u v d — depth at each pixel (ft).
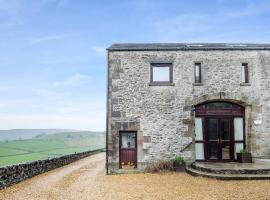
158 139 57.11
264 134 57.72
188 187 41.45
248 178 45.24
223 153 58.54
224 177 45.42
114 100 57.82
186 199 35.40
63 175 58.08
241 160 55.83
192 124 57.62
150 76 58.39
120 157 57.06
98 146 239.30
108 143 57.06
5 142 230.68
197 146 58.70
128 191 40.34
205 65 58.44
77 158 97.96
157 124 57.36
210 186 41.57
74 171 64.95
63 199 37.09
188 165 56.65
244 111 59.36
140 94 57.93
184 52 58.80
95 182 48.42
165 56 58.65
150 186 43.09
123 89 58.08
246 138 58.44
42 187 44.78
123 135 57.88
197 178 47.37
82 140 307.99
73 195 39.19
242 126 59.31
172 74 58.49
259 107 57.98
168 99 57.88
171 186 42.55
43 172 62.13
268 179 45.37
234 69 58.44
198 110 59.21
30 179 52.49
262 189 39.06
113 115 57.57
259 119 57.88
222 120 59.26
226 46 59.16
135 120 57.47
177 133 57.21
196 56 58.65
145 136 57.11
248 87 58.18
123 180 48.75
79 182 49.16
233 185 41.91
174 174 52.26
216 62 58.54
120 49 58.49
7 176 44.21
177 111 57.72
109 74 58.39
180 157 55.83
